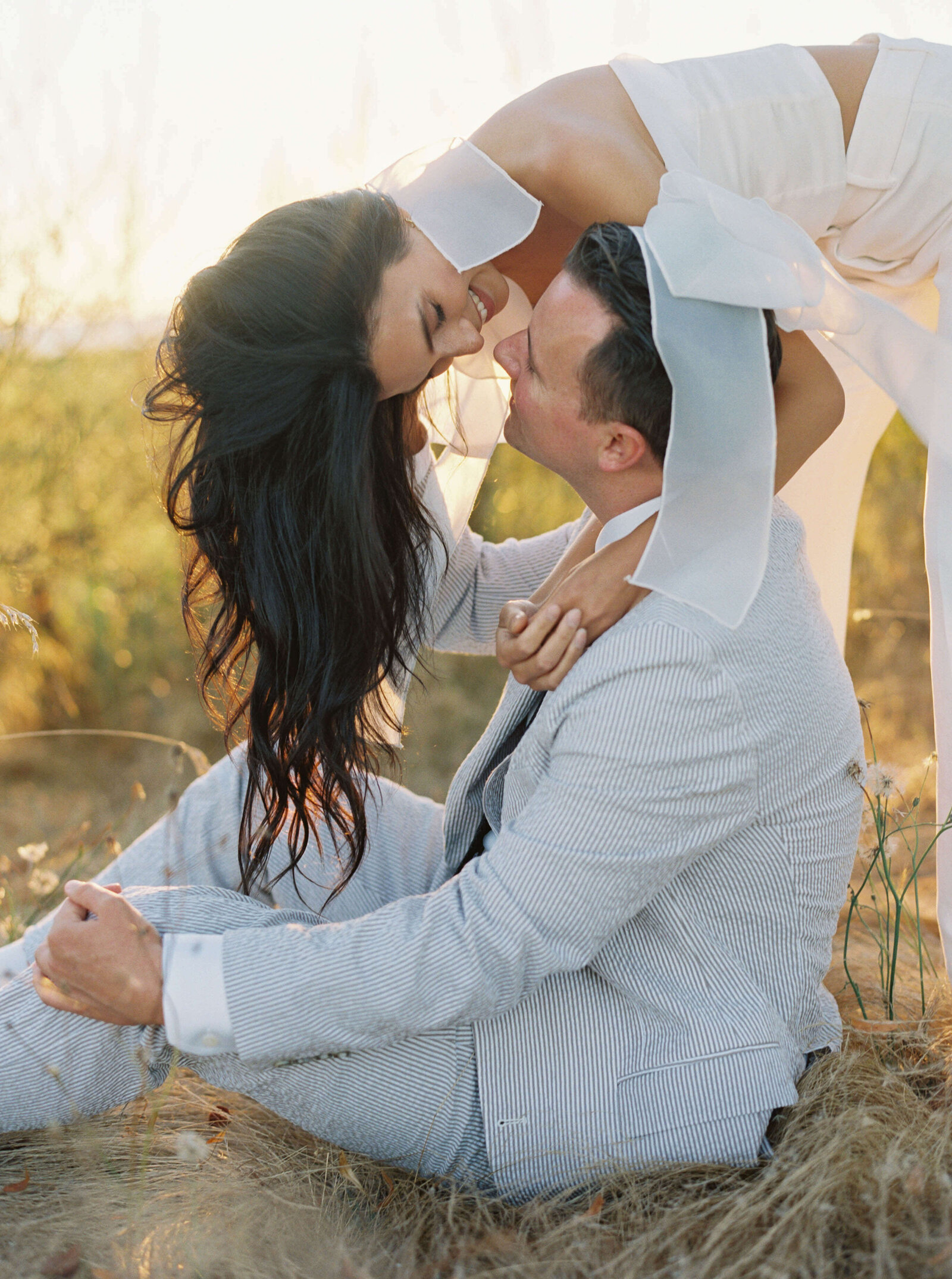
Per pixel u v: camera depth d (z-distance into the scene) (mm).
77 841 2617
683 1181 1250
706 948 1275
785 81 1535
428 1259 1224
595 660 1195
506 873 1189
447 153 1420
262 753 1463
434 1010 1181
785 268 1246
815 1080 1384
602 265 1237
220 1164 1410
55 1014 1253
